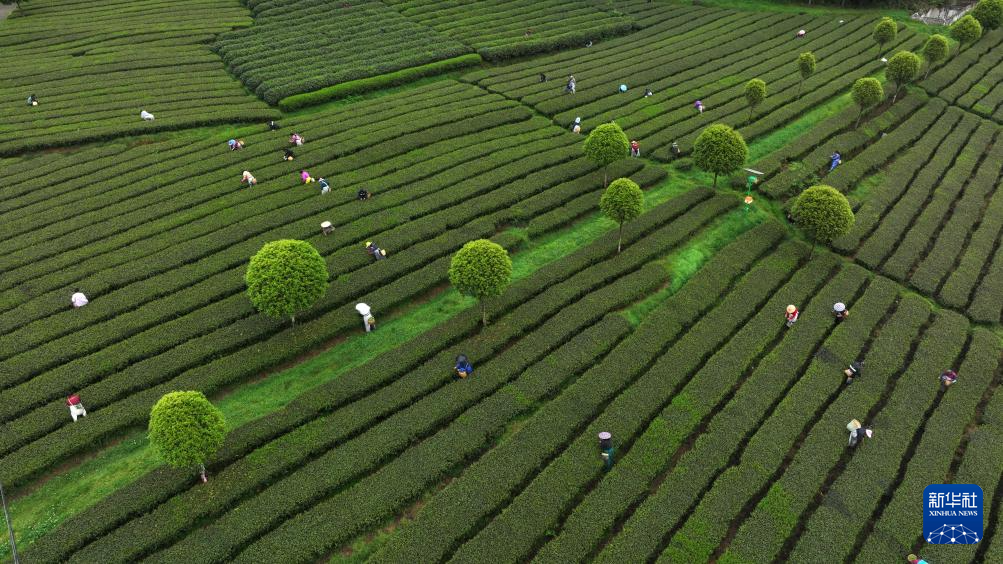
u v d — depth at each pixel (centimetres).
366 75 6175
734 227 4194
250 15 7544
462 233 3991
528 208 4231
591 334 3291
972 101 5806
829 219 3559
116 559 2297
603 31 7519
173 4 7800
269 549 2333
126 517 2458
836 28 7706
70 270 3688
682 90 6059
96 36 6819
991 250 3984
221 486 2548
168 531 2392
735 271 3762
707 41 7362
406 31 7125
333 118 5469
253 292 3014
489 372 3080
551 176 4581
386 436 2766
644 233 4075
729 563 2311
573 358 3155
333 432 2781
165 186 4503
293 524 2414
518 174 4625
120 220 4116
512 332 3303
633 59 6812
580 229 4138
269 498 2506
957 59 6644
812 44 7231
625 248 3962
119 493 2523
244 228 4012
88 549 2328
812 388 3012
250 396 3011
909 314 3450
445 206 4300
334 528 2403
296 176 4591
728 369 3103
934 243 4109
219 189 4431
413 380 3027
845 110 5578
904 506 2509
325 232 3984
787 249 3950
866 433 2786
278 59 6369
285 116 5631
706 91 6034
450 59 6600
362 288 3547
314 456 2730
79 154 4891
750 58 6856
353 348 3272
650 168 4728
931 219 4247
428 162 4781
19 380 3017
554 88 6059
